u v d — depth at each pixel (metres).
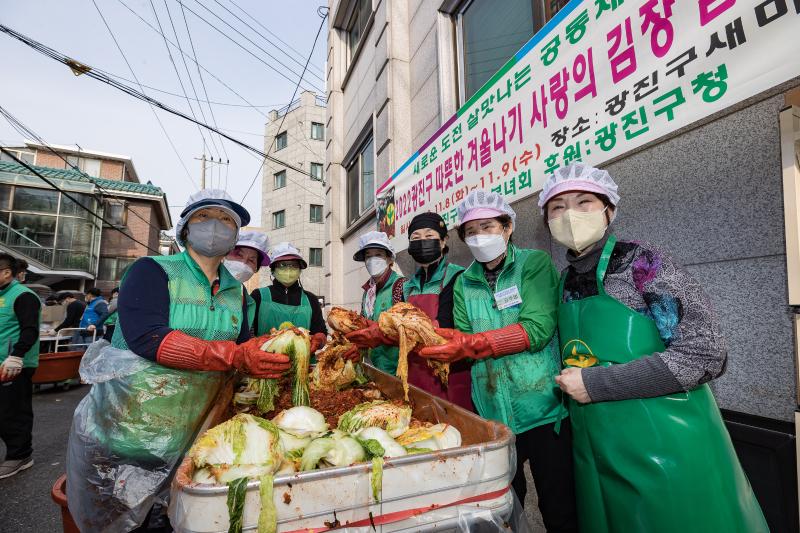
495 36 3.98
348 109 8.68
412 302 2.46
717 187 1.67
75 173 19.00
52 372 6.92
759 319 1.54
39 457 4.05
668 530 1.20
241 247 3.20
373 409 1.38
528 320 1.70
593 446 1.38
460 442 1.21
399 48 5.65
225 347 1.42
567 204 1.61
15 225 17.48
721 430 1.28
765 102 1.50
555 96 2.51
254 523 0.81
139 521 1.38
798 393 1.37
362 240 3.31
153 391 1.41
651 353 1.33
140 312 1.46
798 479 1.35
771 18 1.37
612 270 1.46
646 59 1.87
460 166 3.73
